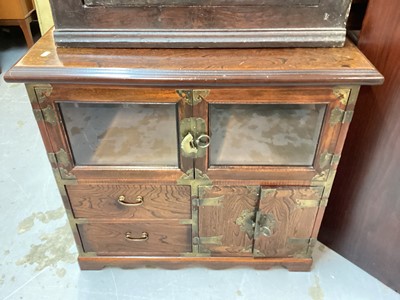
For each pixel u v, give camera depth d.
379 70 0.92
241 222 1.05
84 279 1.17
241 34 0.87
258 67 0.79
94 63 0.81
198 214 1.04
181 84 0.77
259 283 1.16
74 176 0.96
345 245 1.22
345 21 0.86
